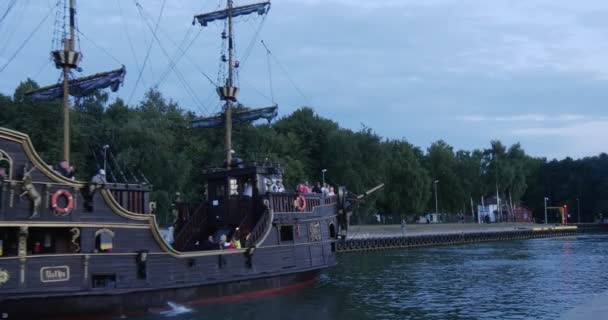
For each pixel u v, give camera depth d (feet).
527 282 142.92
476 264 192.54
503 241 355.36
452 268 178.91
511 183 524.52
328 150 350.64
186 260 96.27
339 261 207.82
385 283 141.49
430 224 395.55
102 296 83.10
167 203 235.20
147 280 89.76
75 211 81.41
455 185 463.42
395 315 99.76
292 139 343.67
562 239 377.09
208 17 143.02
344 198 142.61
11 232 76.89
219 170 127.24
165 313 92.68
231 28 142.61
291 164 313.53
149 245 90.58
